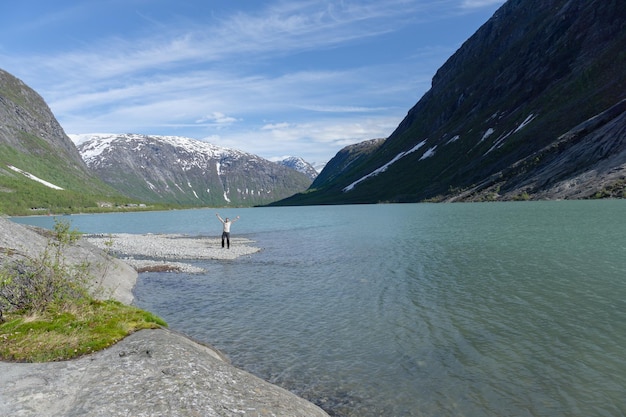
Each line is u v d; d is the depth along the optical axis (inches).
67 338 552.4
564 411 472.7
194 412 375.6
